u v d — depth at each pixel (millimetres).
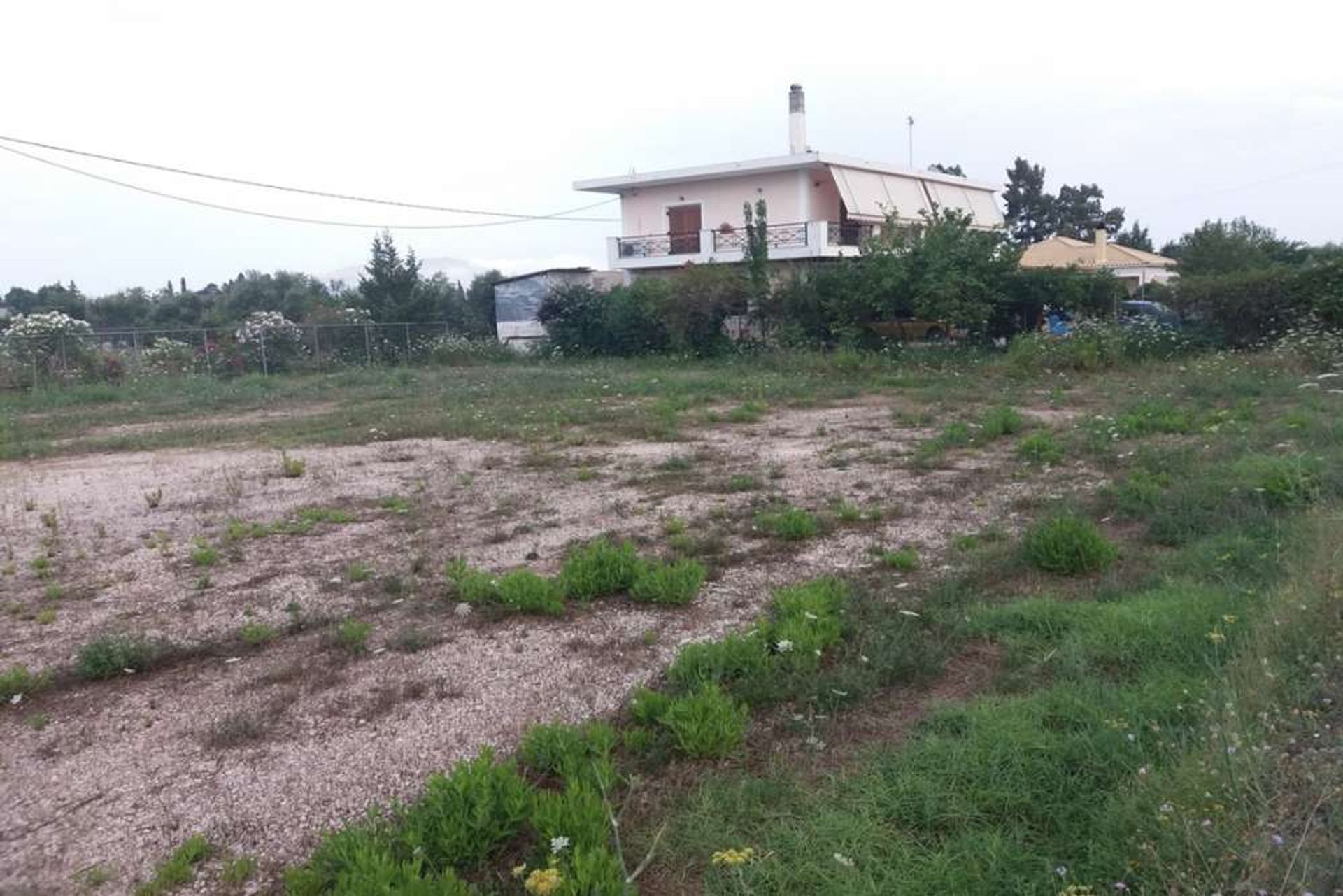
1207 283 20000
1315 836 2682
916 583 5844
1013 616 5051
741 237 31391
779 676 4480
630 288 28141
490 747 3904
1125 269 38812
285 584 6469
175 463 12172
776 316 25078
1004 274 22500
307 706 4492
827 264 25000
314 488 9891
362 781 3787
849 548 6730
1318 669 3711
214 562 7094
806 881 3002
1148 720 3699
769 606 5594
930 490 8461
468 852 3174
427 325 31469
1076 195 62875
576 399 17438
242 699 4621
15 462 12938
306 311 34969
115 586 6629
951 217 23531
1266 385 14109
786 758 3809
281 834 3459
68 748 4195
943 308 21578
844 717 4141
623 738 3959
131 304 42531
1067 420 12422
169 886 3176
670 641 5117
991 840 3076
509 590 5680
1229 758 3004
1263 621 4297
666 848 3230
